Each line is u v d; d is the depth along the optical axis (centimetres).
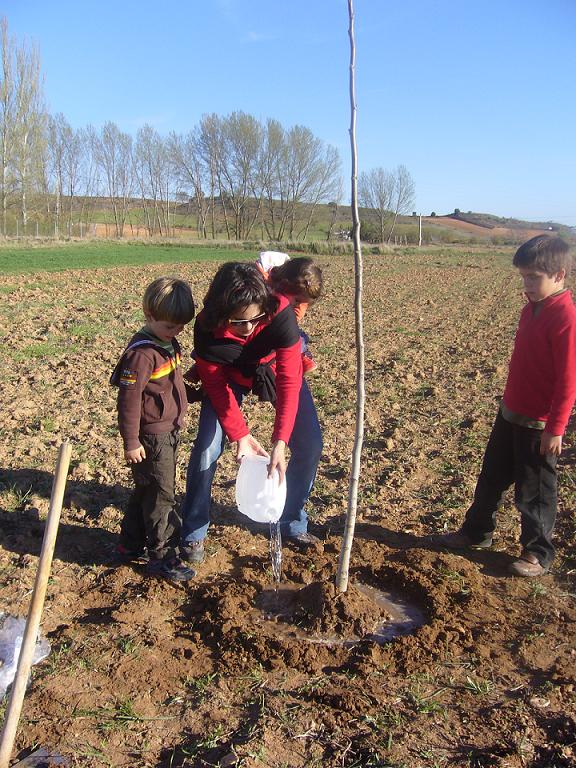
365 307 1880
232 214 7875
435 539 450
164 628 354
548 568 411
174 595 384
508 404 399
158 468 385
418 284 2666
